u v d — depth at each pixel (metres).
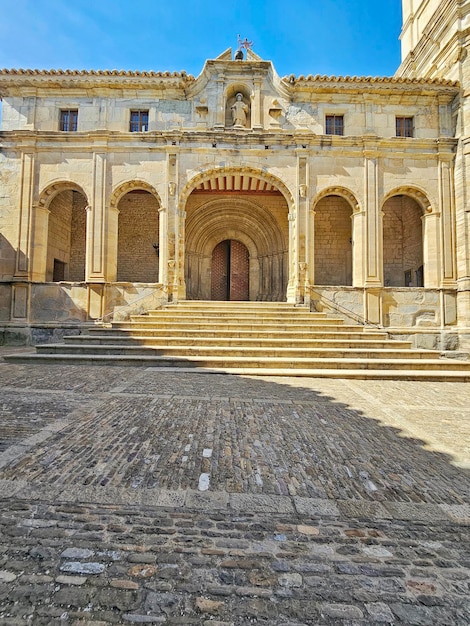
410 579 1.97
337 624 1.67
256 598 1.81
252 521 2.48
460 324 13.28
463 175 13.43
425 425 4.66
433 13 14.97
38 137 13.83
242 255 19.25
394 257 17.23
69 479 2.98
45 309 13.44
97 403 5.30
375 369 8.46
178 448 3.69
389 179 13.95
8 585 1.84
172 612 1.71
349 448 3.83
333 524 2.47
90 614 1.68
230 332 10.58
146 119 14.46
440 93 13.93
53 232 15.99
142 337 9.98
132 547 2.18
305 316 12.54
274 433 4.22
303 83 14.05
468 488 3.01
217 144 13.93
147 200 18.30
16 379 6.85
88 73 13.89
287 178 13.98
